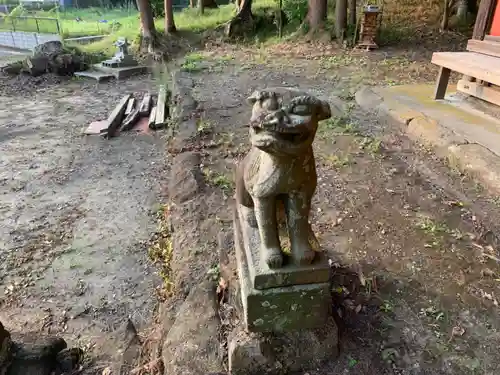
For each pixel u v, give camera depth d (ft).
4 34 51.98
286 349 6.67
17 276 11.66
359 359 6.84
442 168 14.15
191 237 10.76
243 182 6.99
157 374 7.38
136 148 20.35
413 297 8.18
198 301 8.25
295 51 37.40
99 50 42.24
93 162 18.94
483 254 9.55
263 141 5.25
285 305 6.54
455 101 19.80
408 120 17.37
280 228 7.20
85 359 8.82
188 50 41.98
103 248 12.82
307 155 5.90
